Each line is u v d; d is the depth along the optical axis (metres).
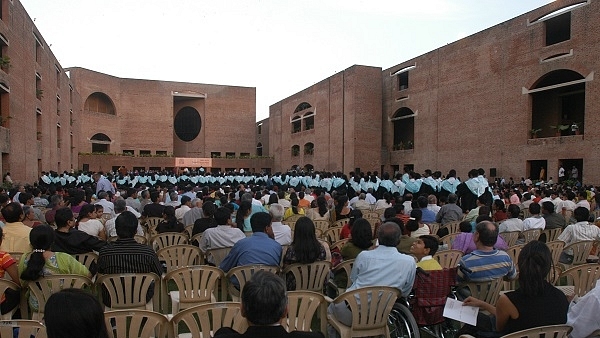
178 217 10.38
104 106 49.41
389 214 7.57
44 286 4.42
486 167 28.92
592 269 4.96
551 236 8.54
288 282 5.20
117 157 46.25
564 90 27.28
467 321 3.85
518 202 14.35
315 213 10.46
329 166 42.06
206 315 3.49
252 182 28.77
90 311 2.00
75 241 5.64
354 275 4.59
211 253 6.40
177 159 49.06
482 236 4.73
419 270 4.48
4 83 18.88
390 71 39.03
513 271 4.73
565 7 23.80
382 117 40.16
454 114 31.83
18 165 21.59
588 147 22.41
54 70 31.00
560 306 3.31
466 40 30.75
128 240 4.95
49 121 29.23
